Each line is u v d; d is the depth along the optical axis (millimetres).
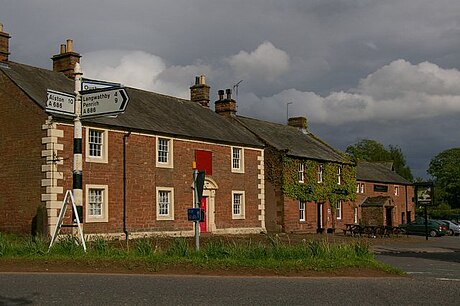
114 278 11992
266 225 40344
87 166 26625
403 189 63844
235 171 36688
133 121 29844
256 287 11016
